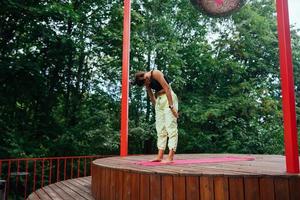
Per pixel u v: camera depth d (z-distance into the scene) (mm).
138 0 11195
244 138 10398
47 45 9523
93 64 10680
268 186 2438
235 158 4535
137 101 11102
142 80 3826
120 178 3057
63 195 3945
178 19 12070
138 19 10102
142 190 2785
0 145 8328
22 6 8469
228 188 2465
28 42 9555
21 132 9094
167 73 10992
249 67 12344
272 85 12336
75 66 10422
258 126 10562
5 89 8883
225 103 10734
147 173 2750
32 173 8766
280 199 2424
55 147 9055
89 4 10414
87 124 9164
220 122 10773
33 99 9656
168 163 3541
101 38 9688
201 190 2525
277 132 10508
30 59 9352
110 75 10422
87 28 10102
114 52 10094
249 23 11984
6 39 9445
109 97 10594
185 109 10633
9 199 8414
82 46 9359
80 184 4840
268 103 10781
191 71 12031
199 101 11219
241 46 12000
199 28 12305
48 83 9914
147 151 11523
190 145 10680
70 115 10234
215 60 11531
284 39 2887
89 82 10828
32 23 8844
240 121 10742
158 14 11258
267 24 12125
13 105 9258
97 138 8914
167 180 2645
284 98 2824
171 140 3641
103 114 9281
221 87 12109
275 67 12375
